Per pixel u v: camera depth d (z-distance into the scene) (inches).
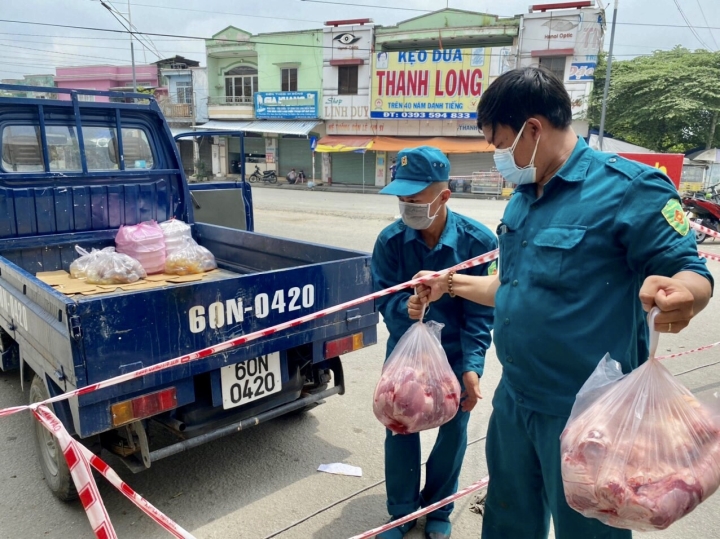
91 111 172.6
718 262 361.7
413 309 86.5
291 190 1034.7
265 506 111.3
